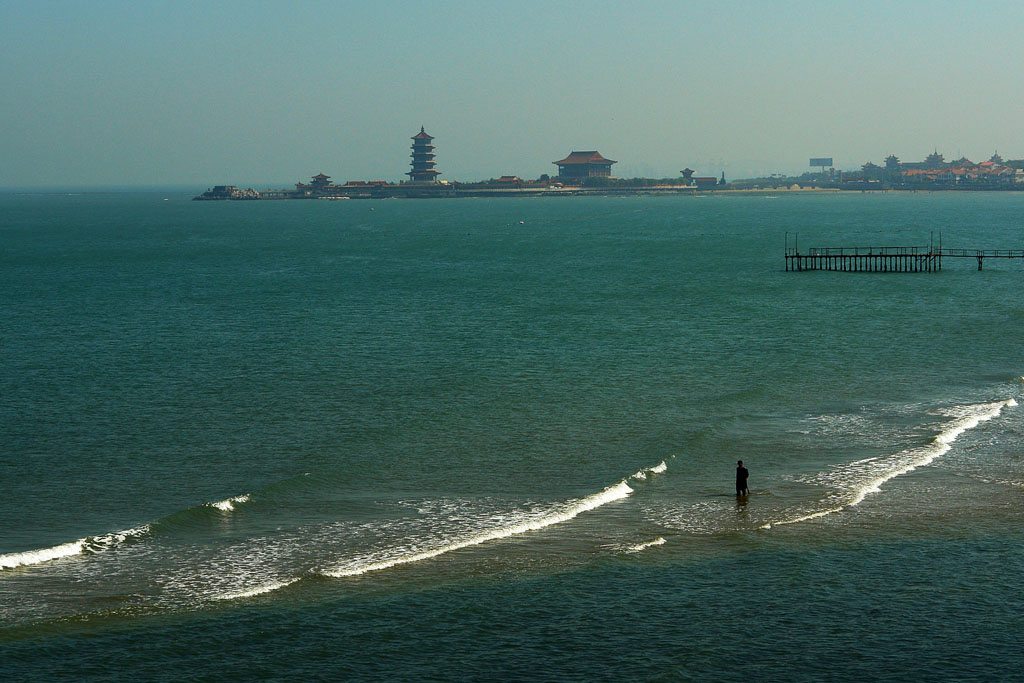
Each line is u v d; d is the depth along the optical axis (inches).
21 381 3157.0
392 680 1304.1
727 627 1448.1
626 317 4653.1
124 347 3831.2
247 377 3223.4
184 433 2507.4
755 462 2234.3
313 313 4864.7
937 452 2278.5
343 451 2333.9
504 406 2797.7
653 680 1304.1
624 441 2416.3
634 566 1654.8
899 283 5974.4
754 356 3580.2
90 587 1558.8
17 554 1663.4
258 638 1405.0
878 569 1642.5
